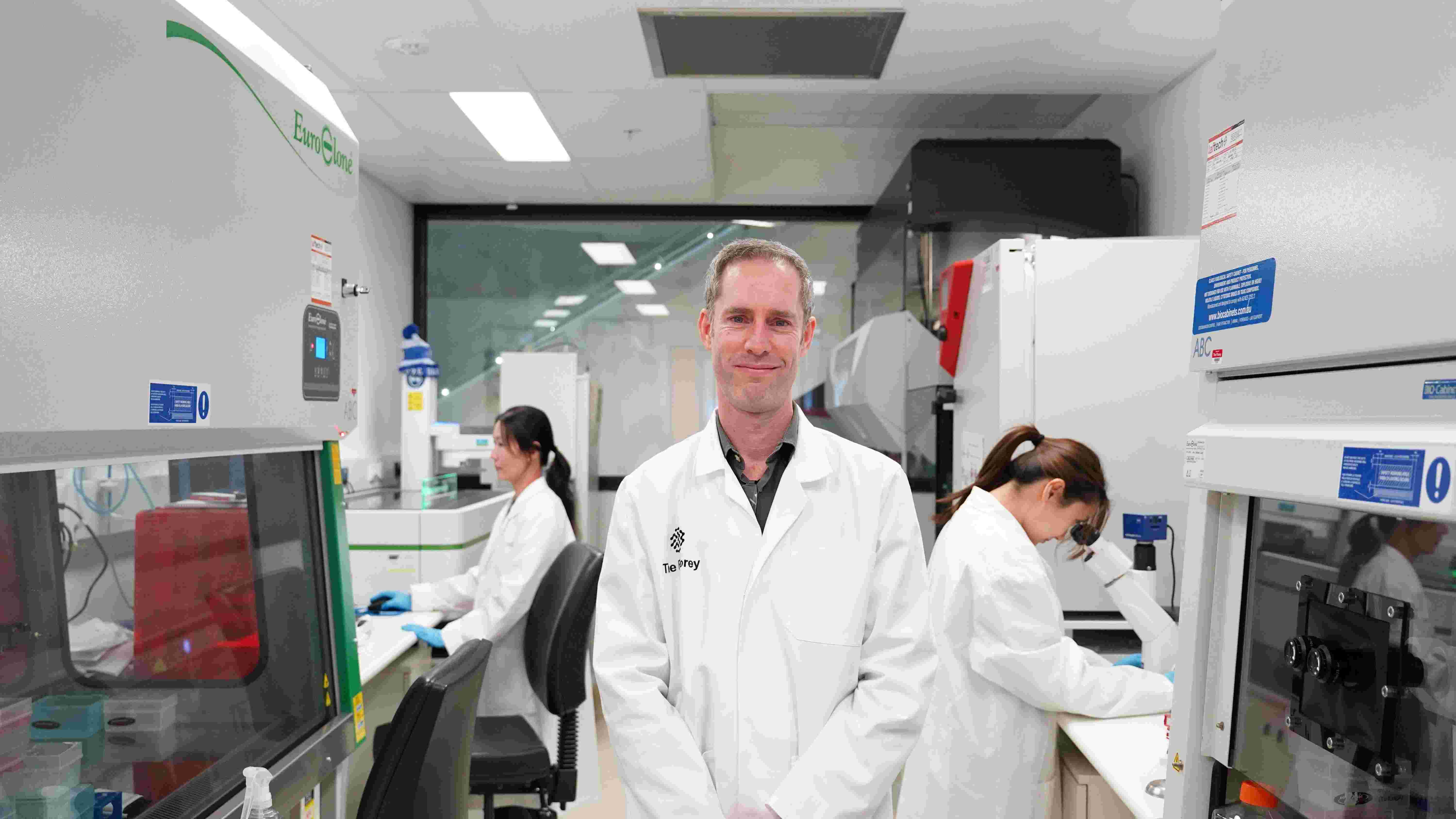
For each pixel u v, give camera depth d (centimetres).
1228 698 86
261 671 116
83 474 87
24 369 72
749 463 132
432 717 116
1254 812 84
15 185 71
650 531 129
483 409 475
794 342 122
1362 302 67
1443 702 63
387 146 367
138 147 85
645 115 332
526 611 249
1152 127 330
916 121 392
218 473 108
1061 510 183
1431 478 58
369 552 300
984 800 175
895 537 128
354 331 137
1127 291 239
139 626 95
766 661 123
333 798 128
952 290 269
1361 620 71
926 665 123
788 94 354
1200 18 258
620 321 476
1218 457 84
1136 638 241
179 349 92
